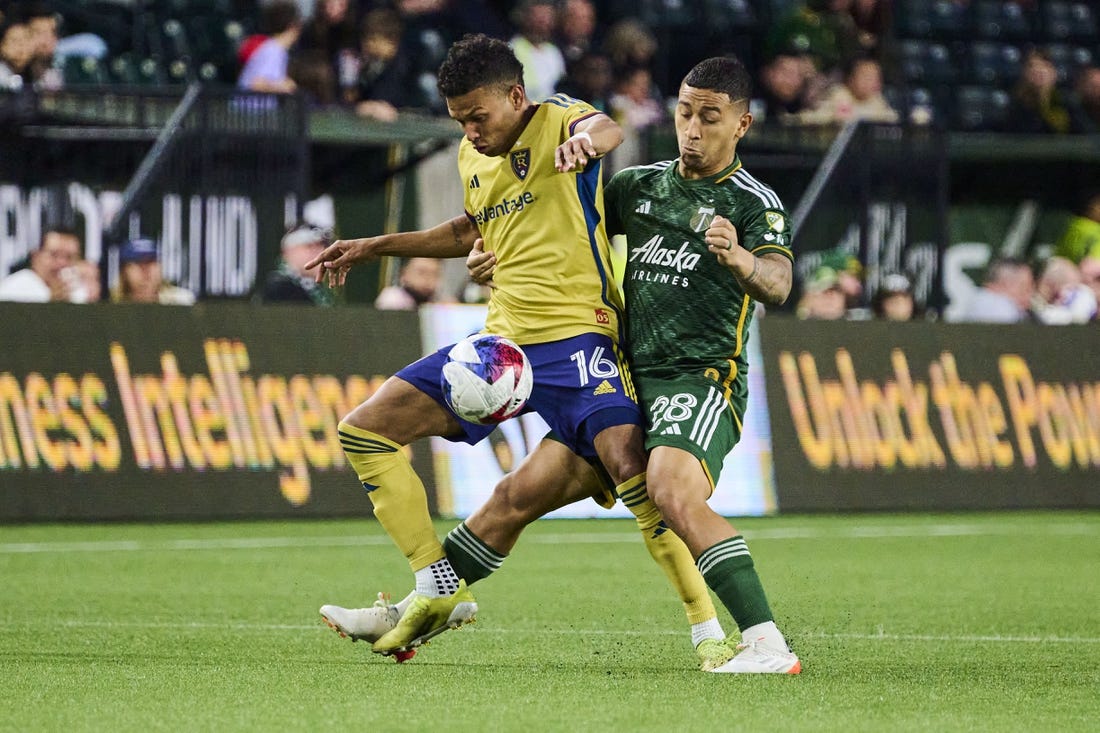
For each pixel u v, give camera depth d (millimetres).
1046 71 59000
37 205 43031
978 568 30578
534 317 17438
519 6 54844
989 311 48906
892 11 59938
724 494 40969
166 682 16031
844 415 42531
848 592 26609
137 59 50531
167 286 40719
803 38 55469
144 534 35000
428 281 43094
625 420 17141
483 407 17016
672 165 17703
